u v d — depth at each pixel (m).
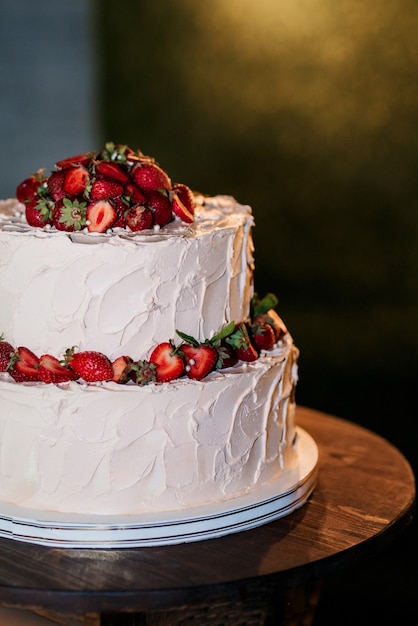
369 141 5.46
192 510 2.16
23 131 6.04
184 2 5.71
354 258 5.68
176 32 5.77
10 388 2.13
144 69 5.89
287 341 2.48
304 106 5.57
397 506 2.38
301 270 5.82
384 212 5.55
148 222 2.18
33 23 5.90
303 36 5.44
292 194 5.73
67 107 6.02
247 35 5.59
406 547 4.47
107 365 2.12
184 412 2.14
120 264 2.09
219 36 5.67
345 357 5.75
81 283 2.10
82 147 6.08
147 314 2.13
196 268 2.17
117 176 2.20
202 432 2.17
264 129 5.71
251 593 1.99
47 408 2.10
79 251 2.08
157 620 2.16
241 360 2.31
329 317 5.78
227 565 2.04
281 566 2.04
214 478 2.22
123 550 2.09
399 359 5.65
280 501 2.27
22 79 5.98
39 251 2.11
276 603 2.23
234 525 2.18
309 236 5.75
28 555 2.06
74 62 5.95
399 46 5.23
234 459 2.25
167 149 5.97
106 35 5.91
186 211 2.29
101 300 2.11
